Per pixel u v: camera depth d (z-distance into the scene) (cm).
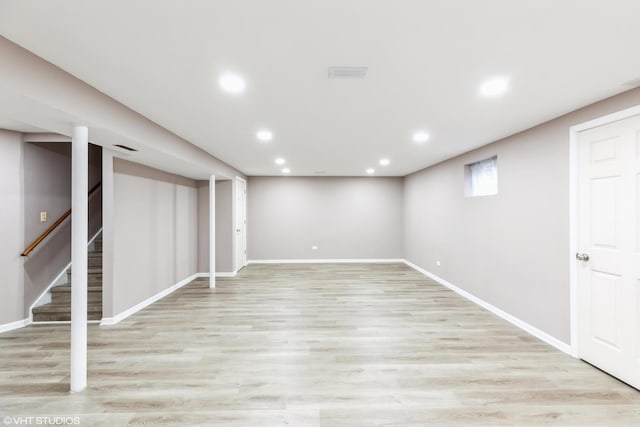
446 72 208
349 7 140
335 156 528
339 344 325
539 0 135
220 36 165
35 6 138
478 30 159
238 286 582
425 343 327
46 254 414
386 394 236
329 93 245
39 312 391
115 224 393
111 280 386
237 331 362
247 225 818
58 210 436
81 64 196
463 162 506
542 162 329
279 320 398
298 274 690
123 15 146
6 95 177
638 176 236
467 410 217
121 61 192
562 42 171
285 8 141
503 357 294
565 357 293
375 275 679
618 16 146
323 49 179
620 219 249
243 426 201
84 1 135
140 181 450
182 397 232
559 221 308
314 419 207
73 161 238
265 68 203
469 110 286
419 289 557
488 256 435
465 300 486
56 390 241
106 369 273
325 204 834
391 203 836
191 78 217
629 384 243
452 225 550
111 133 262
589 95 249
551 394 235
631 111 237
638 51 180
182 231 592
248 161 580
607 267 260
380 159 561
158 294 499
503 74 212
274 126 340
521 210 364
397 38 167
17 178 380
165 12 143
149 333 356
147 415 211
